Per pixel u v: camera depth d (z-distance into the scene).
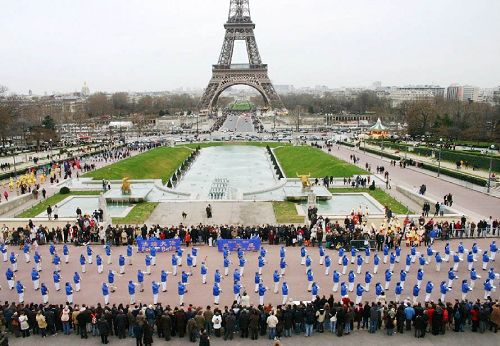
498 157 170.50
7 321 55.91
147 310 57.03
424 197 122.69
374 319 56.38
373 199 130.00
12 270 75.19
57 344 54.22
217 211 115.88
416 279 73.00
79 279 69.12
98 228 95.56
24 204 126.81
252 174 187.50
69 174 165.88
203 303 64.56
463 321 56.69
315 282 69.88
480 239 92.38
